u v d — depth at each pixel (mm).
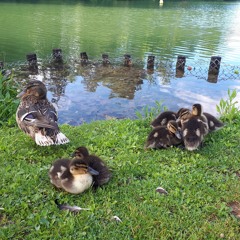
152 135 1179
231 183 957
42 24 5238
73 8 7297
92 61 3479
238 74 3188
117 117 2113
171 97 2555
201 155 1132
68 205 842
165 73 3182
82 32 4812
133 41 4398
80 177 861
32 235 738
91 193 885
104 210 819
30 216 790
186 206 846
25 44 3984
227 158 1105
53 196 876
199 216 810
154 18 6484
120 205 846
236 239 741
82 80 2912
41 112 1134
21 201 843
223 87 2834
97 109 2258
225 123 1453
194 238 733
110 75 3080
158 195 884
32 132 1126
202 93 2672
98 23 5605
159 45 4246
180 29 5383
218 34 5062
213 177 987
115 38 4539
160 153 1142
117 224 776
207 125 1273
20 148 1160
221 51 4016
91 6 7812
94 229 763
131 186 928
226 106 1629
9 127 1415
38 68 3197
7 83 1774
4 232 740
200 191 906
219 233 755
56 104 2328
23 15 5957
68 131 1331
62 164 922
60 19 5781
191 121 1204
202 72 3230
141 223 776
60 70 3176
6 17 5660
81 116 2131
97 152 1136
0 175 963
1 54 3523
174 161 1079
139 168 1026
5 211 812
